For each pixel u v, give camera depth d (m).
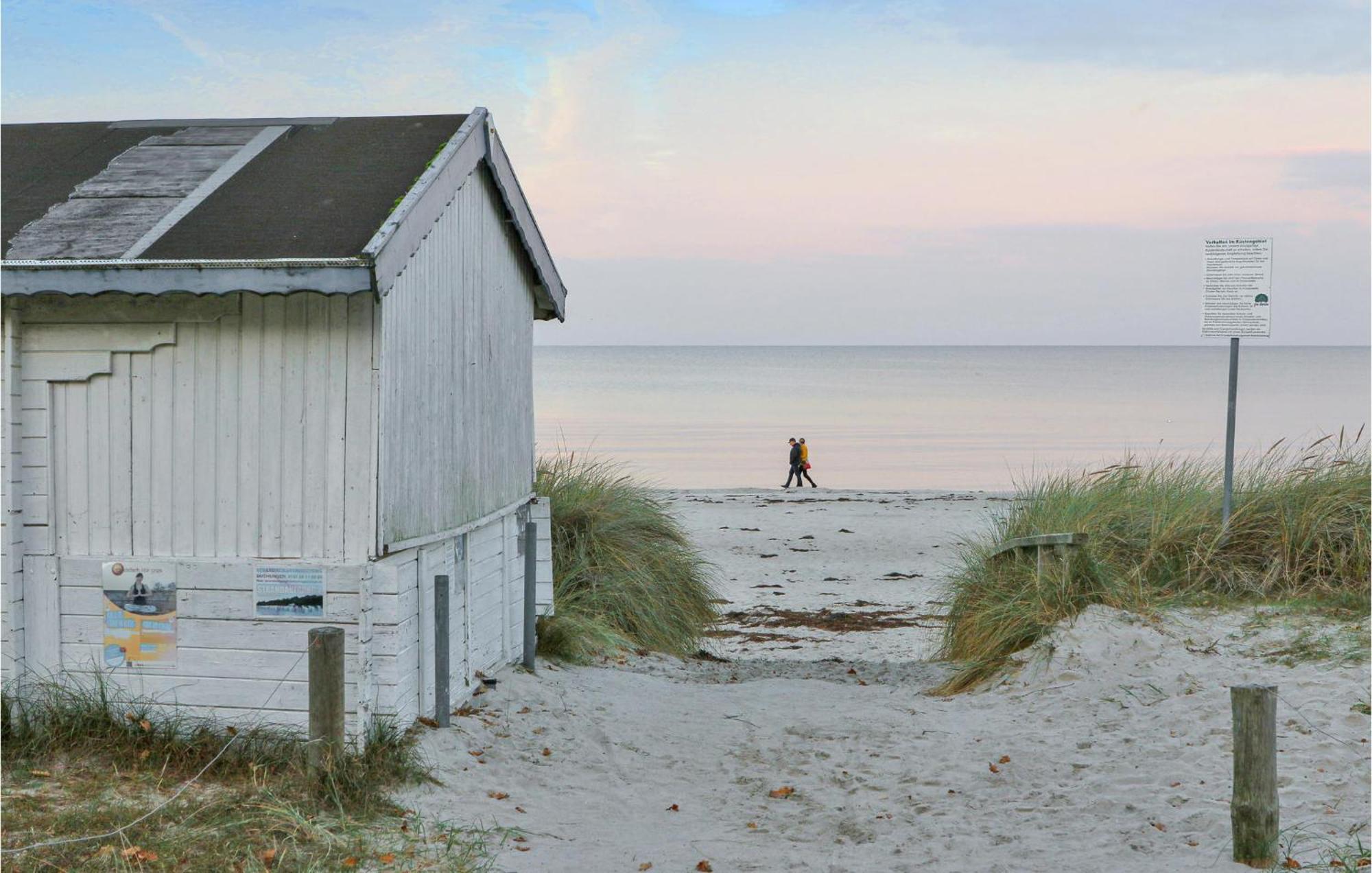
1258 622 9.17
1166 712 7.79
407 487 7.16
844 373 138.00
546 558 10.47
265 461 6.81
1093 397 84.69
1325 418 61.12
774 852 5.83
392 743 6.71
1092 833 5.95
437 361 7.68
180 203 7.29
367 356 6.69
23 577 6.93
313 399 6.76
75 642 6.93
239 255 6.47
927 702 9.12
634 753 7.75
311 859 5.32
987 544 11.59
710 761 7.63
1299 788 6.21
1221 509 10.73
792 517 25.08
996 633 9.97
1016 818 6.26
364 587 6.66
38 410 6.93
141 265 6.34
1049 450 46.53
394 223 6.57
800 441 32.59
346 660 6.70
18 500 6.90
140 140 8.63
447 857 5.49
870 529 23.20
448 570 8.05
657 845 5.94
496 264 9.09
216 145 8.45
